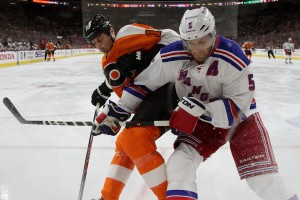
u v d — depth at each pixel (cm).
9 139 347
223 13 2967
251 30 3169
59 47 2428
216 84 158
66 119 441
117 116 174
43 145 327
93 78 920
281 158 287
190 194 144
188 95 167
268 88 702
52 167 270
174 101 174
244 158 162
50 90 692
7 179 246
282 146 320
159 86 173
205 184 236
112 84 194
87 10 3125
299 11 3019
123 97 175
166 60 160
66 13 3425
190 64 157
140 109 171
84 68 1266
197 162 158
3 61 1276
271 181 155
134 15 3114
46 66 1366
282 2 3169
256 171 157
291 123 409
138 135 161
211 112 152
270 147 166
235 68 150
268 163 158
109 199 174
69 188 230
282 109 494
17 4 3012
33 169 265
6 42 1895
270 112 474
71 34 3297
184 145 159
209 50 149
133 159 163
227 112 152
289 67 1270
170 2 3053
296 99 576
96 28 190
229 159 284
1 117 446
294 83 784
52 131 375
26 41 2323
